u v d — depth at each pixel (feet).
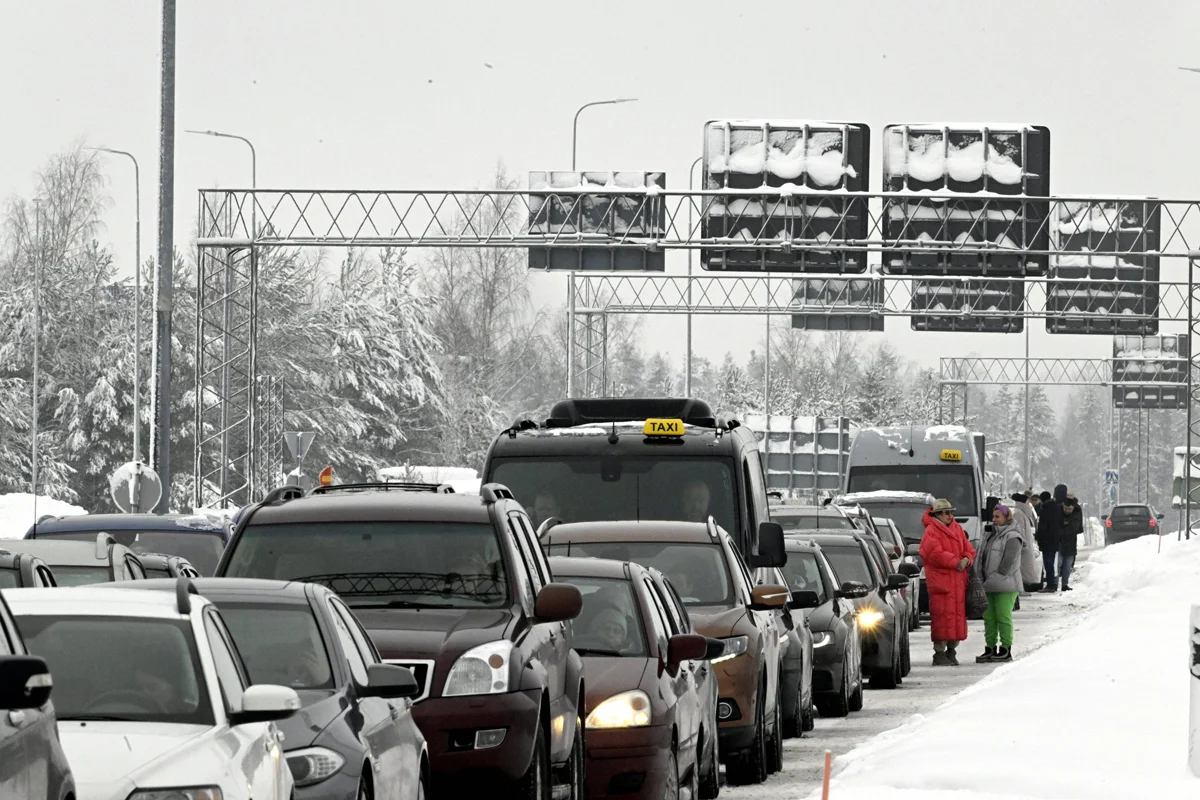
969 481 424.87
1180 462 616.39
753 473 191.01
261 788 70.18
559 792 106.83
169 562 161.48
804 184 416.46
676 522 156.25
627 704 113.80
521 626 104.01
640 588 124.36
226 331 422.41
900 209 418.31
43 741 57.06
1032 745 124.16
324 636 87.76
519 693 98.89
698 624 142.51
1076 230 483.51
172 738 68.59
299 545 112.37
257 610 88.74
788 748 169.48
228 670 76.74
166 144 316.81
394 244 410.52
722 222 415.44
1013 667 203.92
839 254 423.64
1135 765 116.26
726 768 147.43
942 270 428.15
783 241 413.39
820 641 196.54
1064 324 552.82
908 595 331.57
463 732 97.25
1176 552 393.70
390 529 113.09
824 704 199.00
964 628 273.13
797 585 209.15
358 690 86.89
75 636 75.51
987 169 420.77
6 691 52.21
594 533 152.87
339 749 79.61
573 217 417.08
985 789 110.52
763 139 417.69
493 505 114.93
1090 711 141.49
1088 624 263.08
